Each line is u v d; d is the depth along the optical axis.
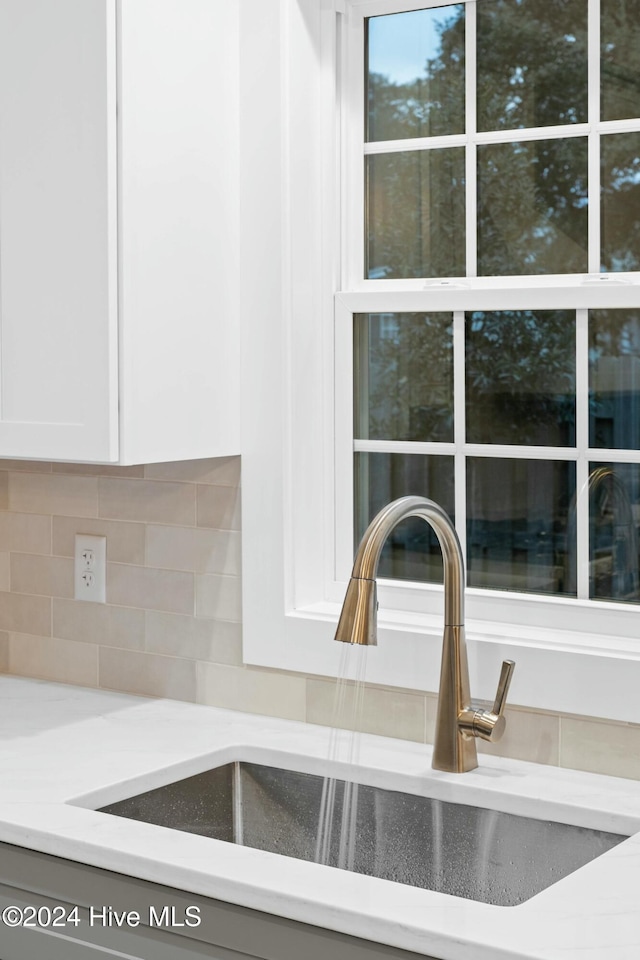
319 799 1.66
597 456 1.69
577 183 1.72
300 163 1.84
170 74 1.69
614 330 1.67
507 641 1.67
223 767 1.72
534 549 1.75
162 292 1.70
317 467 1.90
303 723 1.86
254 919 1.23
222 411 1.84
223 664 1.94
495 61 1.79
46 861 1.39
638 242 1.68
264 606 1.87
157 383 1.69
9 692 2.05
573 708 1.60
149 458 1.68
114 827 1.38
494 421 1.79
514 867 1.51
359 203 1.91
